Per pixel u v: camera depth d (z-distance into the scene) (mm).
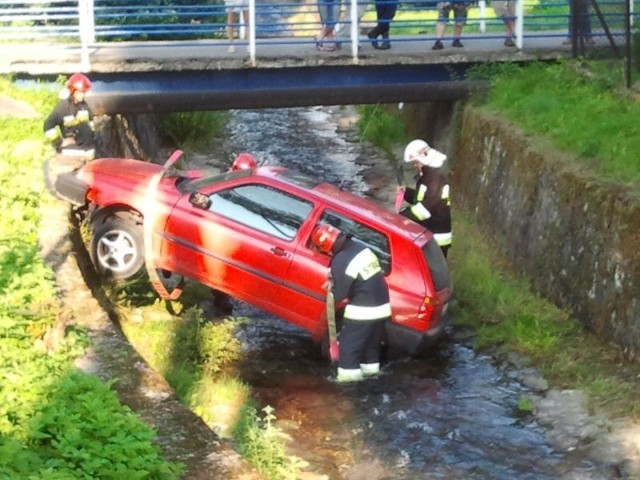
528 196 12891
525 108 14516
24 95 15188
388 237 10422
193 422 7141
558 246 11859
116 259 10906
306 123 23078
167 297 10852
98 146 14273
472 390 10242
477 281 12594
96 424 6500
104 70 15695
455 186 16141
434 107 18438
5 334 7812
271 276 10391
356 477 8562
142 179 10930
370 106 22609
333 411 9688
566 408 9695
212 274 10586
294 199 10570
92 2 16500
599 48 15648
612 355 10430
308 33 24141
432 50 16734
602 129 12742
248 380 10234
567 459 8875
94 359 7949
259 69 16062
